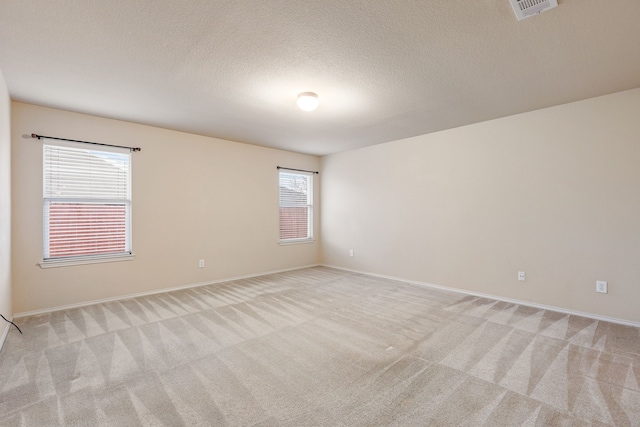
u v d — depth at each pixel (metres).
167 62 2.42
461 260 4.24
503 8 1.79
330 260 6.17
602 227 3.15
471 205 4.14
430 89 2.96
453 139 4.32
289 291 4.28
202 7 1.77
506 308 3.52
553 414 1.68
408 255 4.87
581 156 3.27
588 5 1.76
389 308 3.52
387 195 5.16
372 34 2.05
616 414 1.67
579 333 2.78
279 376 2.08
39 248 3.34
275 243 5.64
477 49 2.25
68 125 3.51
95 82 2.77
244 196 5.18
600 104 3.15
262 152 5.44
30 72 2.56
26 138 3.26
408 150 4.86
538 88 2.95
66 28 1.96
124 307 3.54
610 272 3.10
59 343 2.58
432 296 4.02
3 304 2.68
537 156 3.56
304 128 4.29
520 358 2.32
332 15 1.85
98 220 3.76
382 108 3.48
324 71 2.58
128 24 1.93
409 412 1.70
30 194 3.29
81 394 1.87
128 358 2.32
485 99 3.22
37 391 1.90
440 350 2.46
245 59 2.38
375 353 2.41
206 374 2.10
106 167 3.82
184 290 4.32
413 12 1.83
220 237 4.86
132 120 3.88
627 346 2.51
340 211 5.96
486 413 1.69
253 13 1.82
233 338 2.69
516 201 3.73
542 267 3.54
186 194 4.48
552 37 2.10
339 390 1.92
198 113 3.62
